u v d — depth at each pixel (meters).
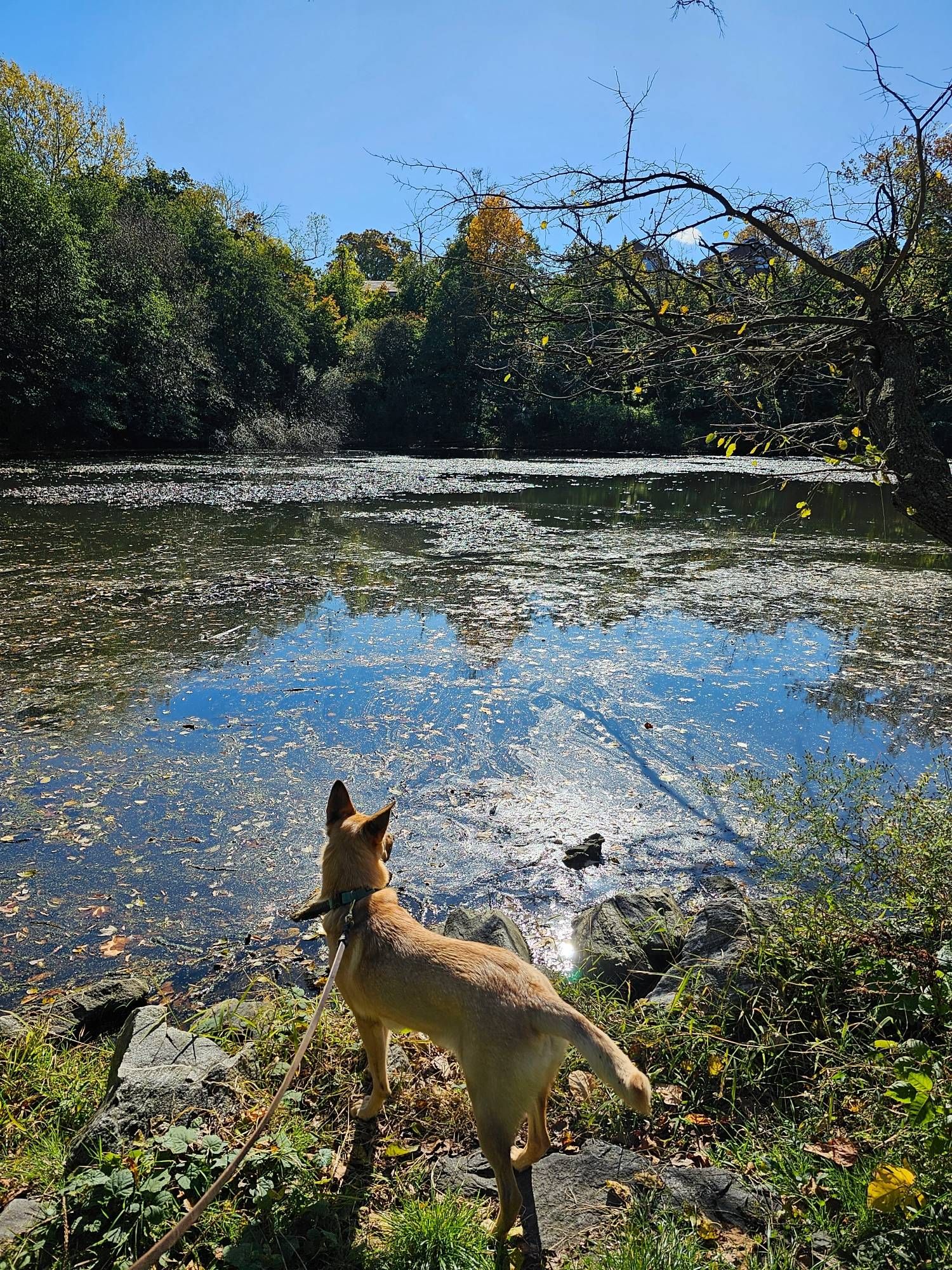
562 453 55.22
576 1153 3.24
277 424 49.28
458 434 57.53
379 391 58.03
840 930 4.27
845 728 8.55
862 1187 2.87
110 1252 2.68
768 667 10.51
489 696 9.30
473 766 7.59
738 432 4.63
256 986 4.62
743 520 24.48
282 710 8.78
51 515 21.11
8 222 35.03
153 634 11.42
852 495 32.53
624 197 4.32
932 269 5.08
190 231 50.03
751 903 4.62
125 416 41.94
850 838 5.99
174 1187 2.89
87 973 4.75
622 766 7.62
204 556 16.88
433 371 54.91
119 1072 3.38
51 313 36.88
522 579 15.51
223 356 49.19
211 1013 4.15
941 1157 2.78
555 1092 3.59
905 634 12.17
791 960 4.07
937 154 4.59
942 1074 2.98
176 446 45.94
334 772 7.41
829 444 4.39
